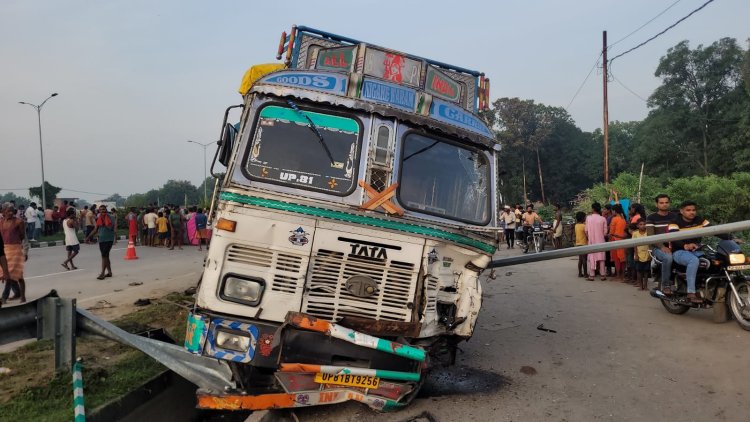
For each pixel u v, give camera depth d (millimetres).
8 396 4922
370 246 4484
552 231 17297
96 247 22297
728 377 5160
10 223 9828
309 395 4266
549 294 10117
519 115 66500
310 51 6070
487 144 5344
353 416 4652
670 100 50969
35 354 6254
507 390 5242
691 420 4344
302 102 4895
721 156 47656
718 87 48812
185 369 4293
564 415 4586
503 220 21344
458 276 4887
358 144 4855
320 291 4414
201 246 22281
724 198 21578
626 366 5750
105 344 6582
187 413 5957
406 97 5098
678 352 6066
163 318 8125
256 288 4348
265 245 4371
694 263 7258
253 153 4734
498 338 7180
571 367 5863
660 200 7945
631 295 9648
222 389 4297
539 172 69438
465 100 6406
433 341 4758
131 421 4930
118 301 9539
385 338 4512
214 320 4258
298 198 4406
